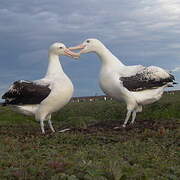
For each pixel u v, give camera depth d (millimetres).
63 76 12172
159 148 9008
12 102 11844
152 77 12203
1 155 8133
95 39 13125
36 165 7094
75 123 14406
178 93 24016
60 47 12531
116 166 6641
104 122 14125
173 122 12797
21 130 12781
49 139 10438
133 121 12805
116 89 12398
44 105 11688
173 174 6781
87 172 6340
